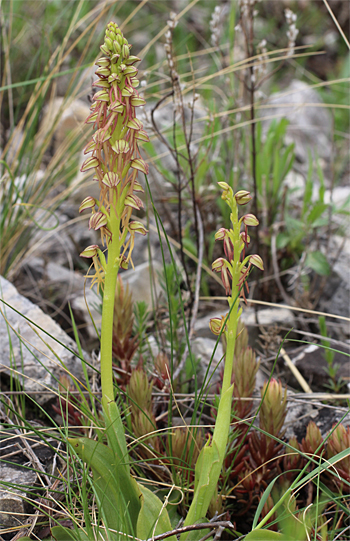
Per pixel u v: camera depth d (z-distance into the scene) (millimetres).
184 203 3576
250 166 3650
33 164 3590
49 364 2477
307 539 1635
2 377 2453
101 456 1566
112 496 1695
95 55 4461
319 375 2750
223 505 2031
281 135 3770
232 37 3709
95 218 1394
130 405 2043
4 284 2896
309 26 7680
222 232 1410
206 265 3574
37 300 3301
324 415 2441
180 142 3549
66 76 5375
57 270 3625
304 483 1776
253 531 1525
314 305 3389
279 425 1978
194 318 2686
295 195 4410
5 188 3342
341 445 1937
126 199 1397
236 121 3744
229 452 1952
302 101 6141
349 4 7484
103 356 1487
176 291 3174
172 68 2811
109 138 1349
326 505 1999
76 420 2230
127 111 1321
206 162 3551
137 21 7000
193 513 1513
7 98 4949
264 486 2045
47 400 2383
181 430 2131
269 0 7805
